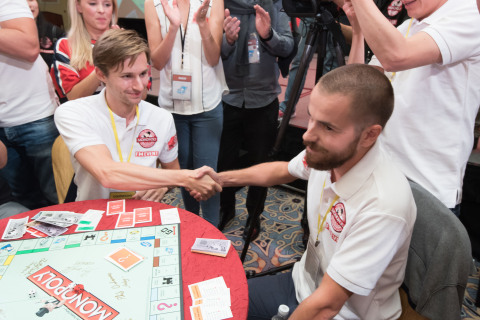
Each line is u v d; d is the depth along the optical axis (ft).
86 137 4.20
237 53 6.27
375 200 2.83
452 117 3.71
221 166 7.64
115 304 2.64
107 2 5.74
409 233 2.93
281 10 6.31
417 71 3.74
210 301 2.72
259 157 7.27
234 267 3.09
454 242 2.87
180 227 3.60
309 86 13.07
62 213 3.77
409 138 3.91
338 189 3.04
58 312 2.56
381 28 3.28
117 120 4.45
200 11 5.27
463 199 7.02
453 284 2.89
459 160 3.81
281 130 5.71
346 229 3.01
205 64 5.93
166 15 5.31
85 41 5.66
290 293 3.93
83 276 2.90
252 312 3.85
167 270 3.01
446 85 3.63
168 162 5.27
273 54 6.35
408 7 3.84
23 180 6.48
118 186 4.09
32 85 5.81
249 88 6.59
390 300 3.24
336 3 5.03
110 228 3.55
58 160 5.02
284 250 7.23
